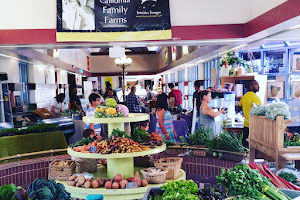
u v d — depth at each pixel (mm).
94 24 6598
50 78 13625
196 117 7285
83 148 4402
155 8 6637
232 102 7676
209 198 2615
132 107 11523
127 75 25219
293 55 9914
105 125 8875
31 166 5141
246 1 6652
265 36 6520
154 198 2752
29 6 6555
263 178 2770
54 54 12898
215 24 6723
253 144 4715
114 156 4102
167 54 18750
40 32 6578
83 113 11672
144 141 4734
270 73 10234
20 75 10406
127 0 6629
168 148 5227
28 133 6070
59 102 10438
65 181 4488
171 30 6664
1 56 8883
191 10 6715
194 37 6730
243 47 8062
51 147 6250
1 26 6543
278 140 4012
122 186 4129
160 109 6715
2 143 5547
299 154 3980
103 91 29672
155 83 27828
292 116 6672
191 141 5324
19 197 2113
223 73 9305
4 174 4875
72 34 6539
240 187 2611
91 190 4102
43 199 2287
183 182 2793
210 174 4887
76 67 17969
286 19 4957
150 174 4172
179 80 18375
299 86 9836
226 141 4801
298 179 3750
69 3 6539
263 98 8484
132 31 6629
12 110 8844
